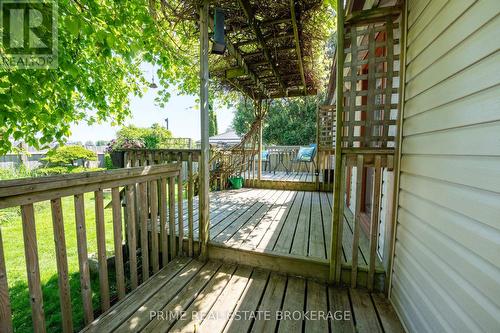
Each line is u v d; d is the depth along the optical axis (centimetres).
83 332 148
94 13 194
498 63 84
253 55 342
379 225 228
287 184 565
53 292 220
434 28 128
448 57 115
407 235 157
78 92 265
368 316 163
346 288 195
